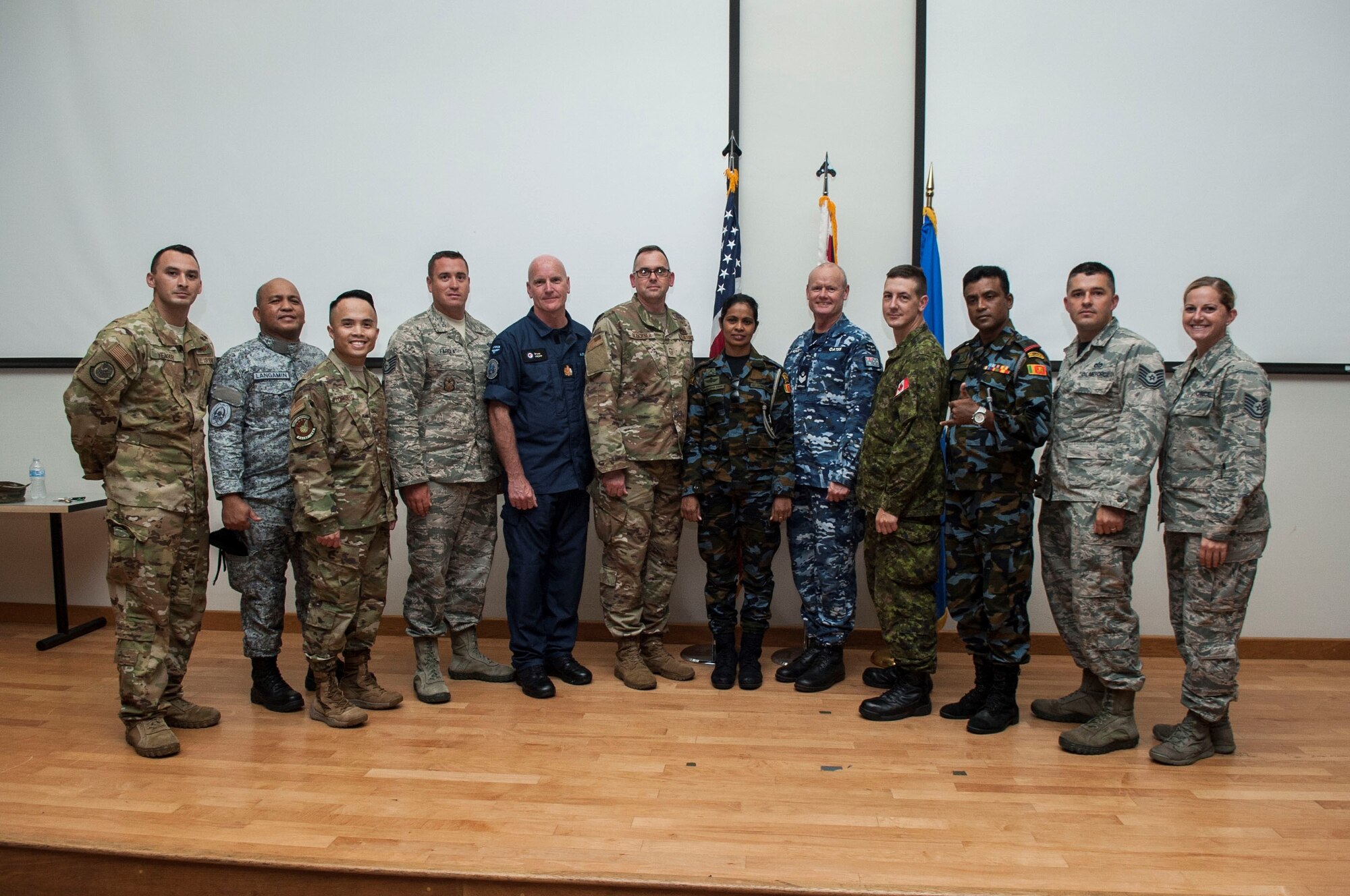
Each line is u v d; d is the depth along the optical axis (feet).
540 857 5.78
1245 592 7.43
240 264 11.70
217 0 11.51
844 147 10.98
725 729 8.18
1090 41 10.60
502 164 11.32
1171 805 6.64
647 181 11.16
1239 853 5.92
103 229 11.78
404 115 11.40
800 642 11.27
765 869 5.65
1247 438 7.19
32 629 11.86
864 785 6.95
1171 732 8.01
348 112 11.46
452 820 6.29
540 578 9.55
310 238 11.59
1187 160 10.57
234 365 8.73
